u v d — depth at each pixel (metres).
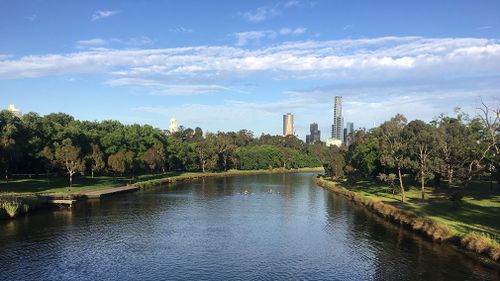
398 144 92.12
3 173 115.00
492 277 41.91
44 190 102.75
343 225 69.81
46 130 126.38
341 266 46.81
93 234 61.03
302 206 93.19
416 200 88.44
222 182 163.00
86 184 122.75
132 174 165.00
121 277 42.50
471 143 101.38
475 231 55.47
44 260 47.66
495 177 97.44
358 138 163.88
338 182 153.75
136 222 70.81
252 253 52.06
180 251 52.62
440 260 48.00
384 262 47.81
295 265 47.22
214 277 42.94
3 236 58.38
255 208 89.44
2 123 111.19
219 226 68.75
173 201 99.00
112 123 192.25
